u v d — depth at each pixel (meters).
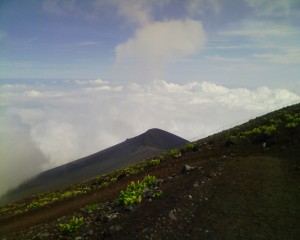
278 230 12.60
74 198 31.06
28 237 17.97
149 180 21.94
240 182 16.83
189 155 30.30
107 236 13.93
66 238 15.38
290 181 16.58
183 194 16.11
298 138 22.53
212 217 13.91
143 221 14.34
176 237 12.80
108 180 35.53
